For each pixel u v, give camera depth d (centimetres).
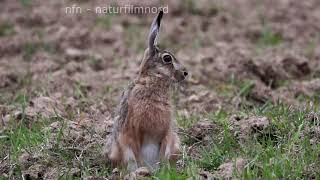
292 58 1723
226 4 2373
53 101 1370
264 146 1102
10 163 1084
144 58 1059
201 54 1842
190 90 1512
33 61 1803
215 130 1182
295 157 1023
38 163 1084
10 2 2333
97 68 1762
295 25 2159
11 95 1482
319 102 1360
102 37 1997
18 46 1917
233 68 1666
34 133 1184
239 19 2212
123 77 1628
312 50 1870
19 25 2125
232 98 1457
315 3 2414
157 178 965
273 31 2086
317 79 1583
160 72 1047
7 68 1730
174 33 2055
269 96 1445
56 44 1945
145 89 1037
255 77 1628
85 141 1154
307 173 974
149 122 1037
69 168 1050
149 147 1059
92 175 1036
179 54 1850
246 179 949
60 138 1148
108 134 1184
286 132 1130
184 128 1205
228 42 2019
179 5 2280
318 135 1105
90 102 1401
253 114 1245
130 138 1036
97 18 2152
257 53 1836
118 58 1827
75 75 1662
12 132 1198
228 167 1000
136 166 1041
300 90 1498
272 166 983
